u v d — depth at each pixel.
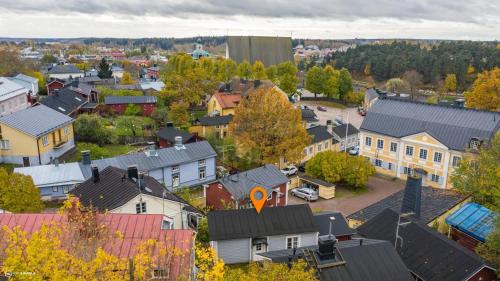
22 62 118.25
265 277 19.28
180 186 52.88
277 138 58.59
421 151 57.78
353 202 52.69
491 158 40.75
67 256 12.88
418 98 123.44
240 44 163.12
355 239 28.47
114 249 17.88
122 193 34.28
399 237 28.77
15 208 35.12
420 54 180.12
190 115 88.06
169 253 16.31
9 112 69.56
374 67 179.62
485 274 25.47
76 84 93.06
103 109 81.75
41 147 52.84
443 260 26.20
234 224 33.84
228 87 96.94
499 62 157.62
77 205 18.41
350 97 127.25
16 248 12.84
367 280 22.67
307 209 35.59
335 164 55.28
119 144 66.81
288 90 125.81
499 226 28.05
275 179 47.12
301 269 20.45
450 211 37.56
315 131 72.06
